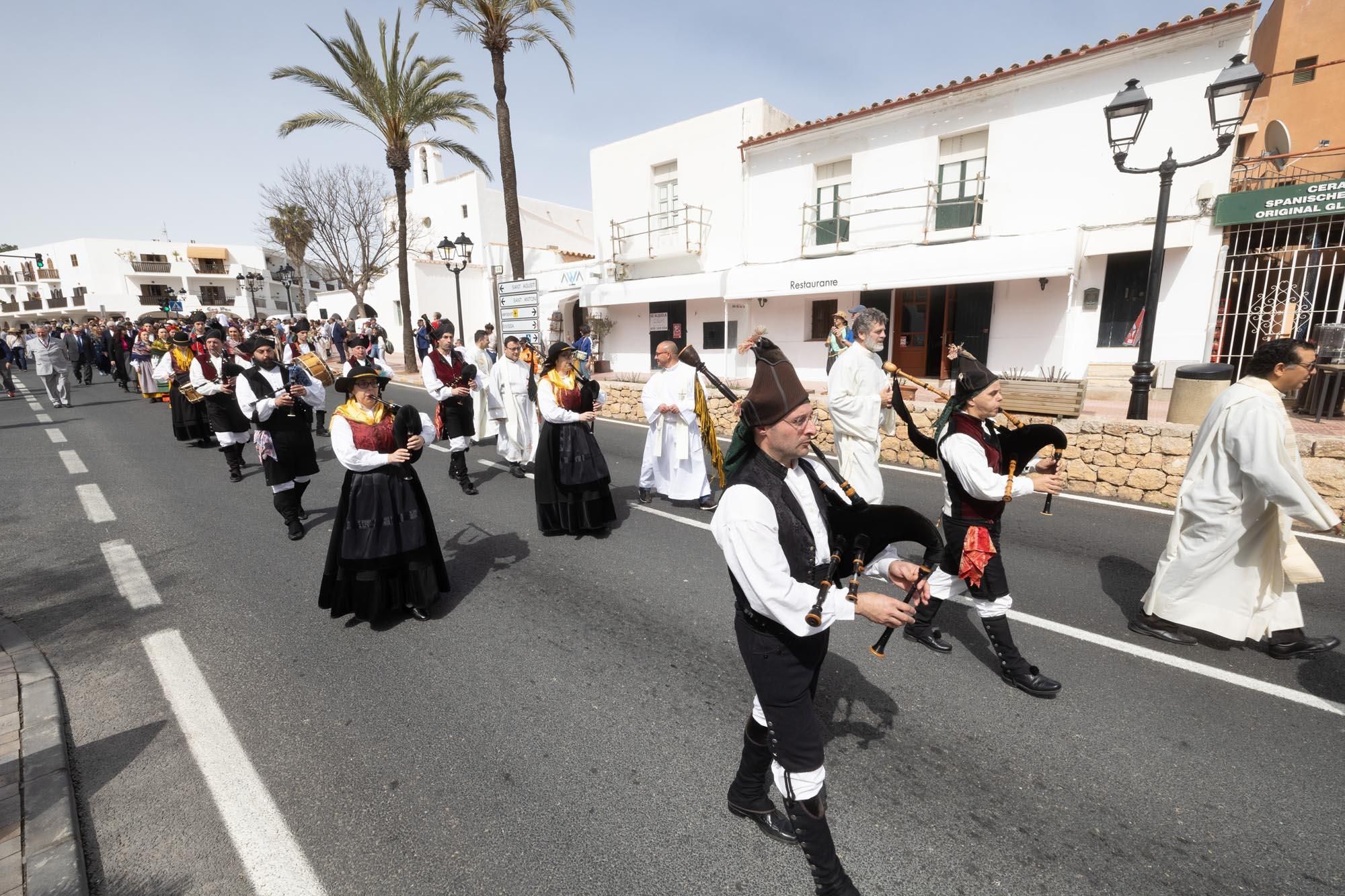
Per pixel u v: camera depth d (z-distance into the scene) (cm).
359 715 309
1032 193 1211
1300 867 217
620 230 1864
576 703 318
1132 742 282
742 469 191
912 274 1258
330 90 1755
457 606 430
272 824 241
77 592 455
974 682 331
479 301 2862
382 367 407
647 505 669
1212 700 310
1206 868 217
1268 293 1053
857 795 254
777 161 1543
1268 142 1152
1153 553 502
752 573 176
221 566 502
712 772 268
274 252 6294
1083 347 1195
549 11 1392
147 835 236
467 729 298
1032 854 224
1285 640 346
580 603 433
